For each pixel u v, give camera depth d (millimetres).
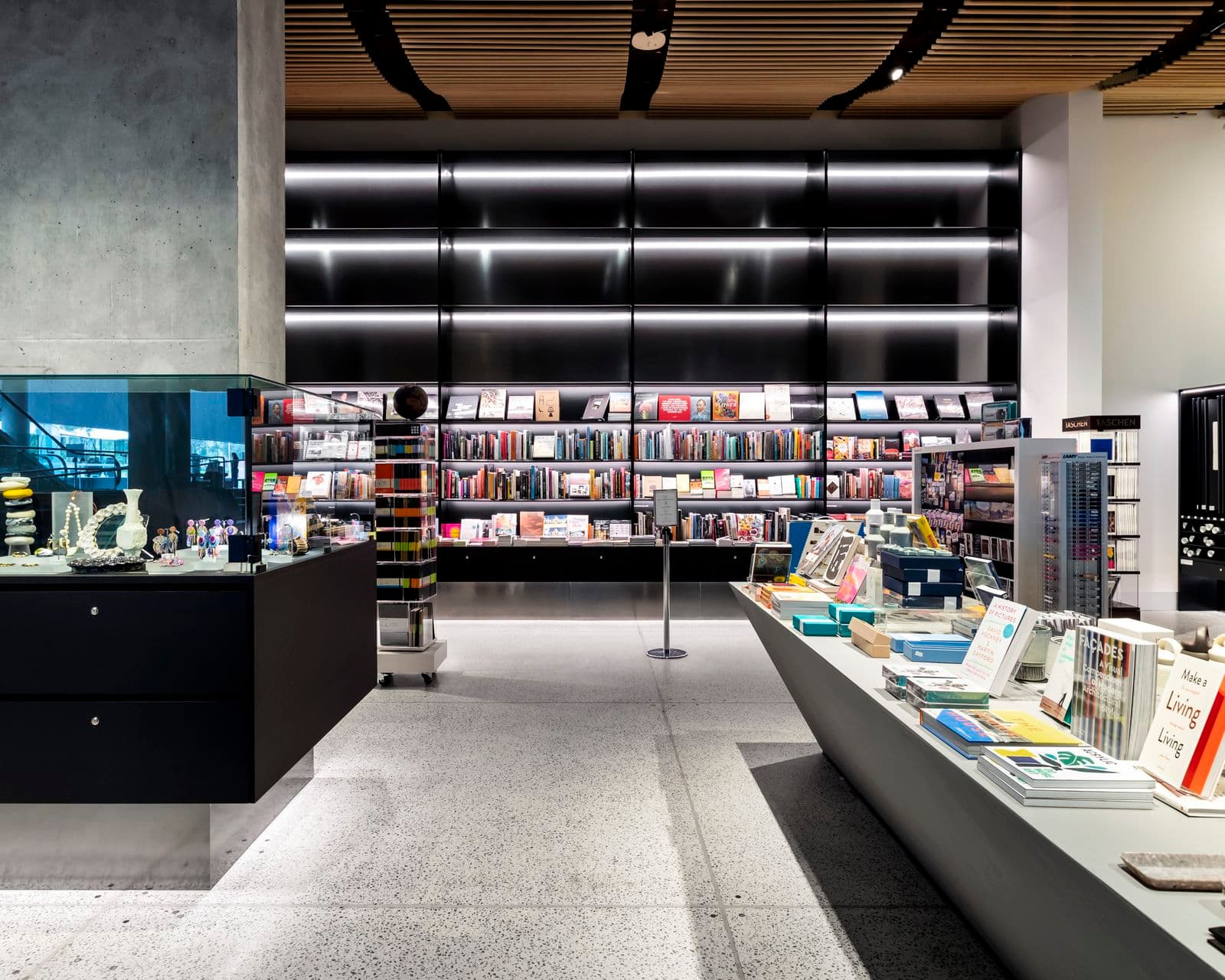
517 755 3518
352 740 3725
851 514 7027
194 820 2377
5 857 2395
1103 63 5902
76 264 3584
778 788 3135
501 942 2076
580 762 3434
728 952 2027
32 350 3582
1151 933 997
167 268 3578
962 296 7109
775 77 6105
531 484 6906
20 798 2314
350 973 1938
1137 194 7188
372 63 5898
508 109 6801
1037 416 6699
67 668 2305
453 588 6668
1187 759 1363
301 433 2711
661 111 6898
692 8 5121
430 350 7078
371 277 7039
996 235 6992
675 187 7062
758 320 7172
